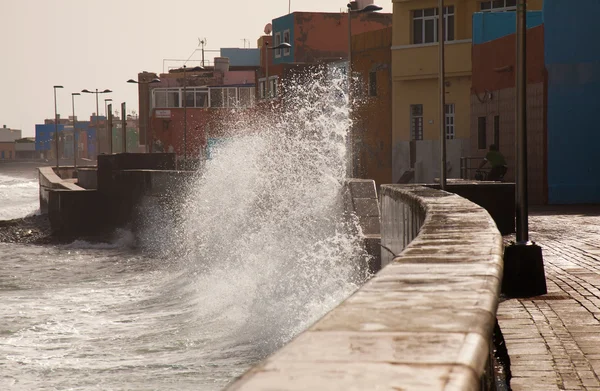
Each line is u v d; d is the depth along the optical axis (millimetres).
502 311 9711
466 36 49688
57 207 48250
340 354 2109
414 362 2027
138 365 15508
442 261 4074
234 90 97562
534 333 8352
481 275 3486
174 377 14453
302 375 1905
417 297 2906
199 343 17375
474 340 2238
